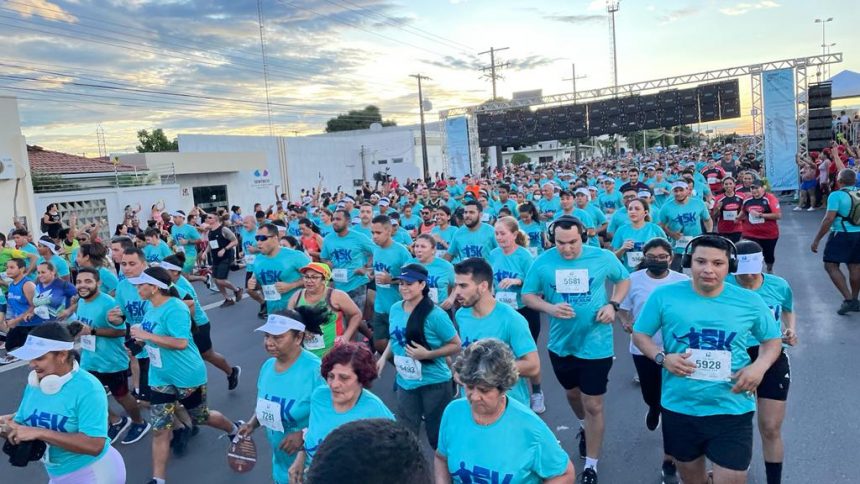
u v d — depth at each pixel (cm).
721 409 357
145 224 2570
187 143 3391
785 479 474
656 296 381
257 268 742
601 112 3150
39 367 388
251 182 3438
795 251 1439
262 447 613
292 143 4006
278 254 735
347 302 572
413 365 468
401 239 1056
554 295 514
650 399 540
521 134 3234
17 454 382
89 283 611
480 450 296
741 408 357
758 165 2744
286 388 391
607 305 494
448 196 1889
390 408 680
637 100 3092
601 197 1421
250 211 3438
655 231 824
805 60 2431
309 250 1102
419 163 4969
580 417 538
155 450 514
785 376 430
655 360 372
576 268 502
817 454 507
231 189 3338
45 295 750
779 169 2511
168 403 520
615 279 510
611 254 513
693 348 361
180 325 518
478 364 280
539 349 875
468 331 426
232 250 1330
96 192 2395
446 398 478
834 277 905
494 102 3216
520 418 295
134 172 2672
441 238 1055
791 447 523
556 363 521
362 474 137
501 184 1636
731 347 356
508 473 290
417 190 2109
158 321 520
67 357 397
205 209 3209
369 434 147
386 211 1421
